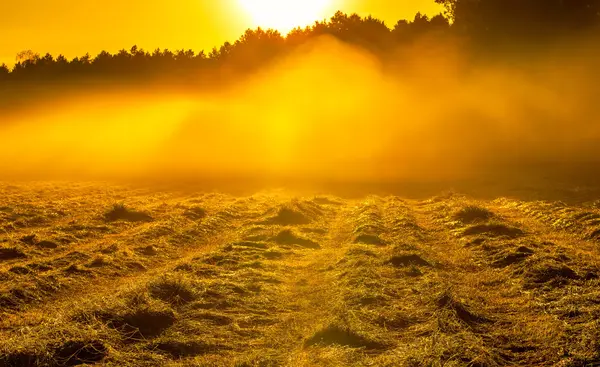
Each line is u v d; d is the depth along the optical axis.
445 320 9.73
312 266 14.52
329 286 12.40
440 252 15.97
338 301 10.97
